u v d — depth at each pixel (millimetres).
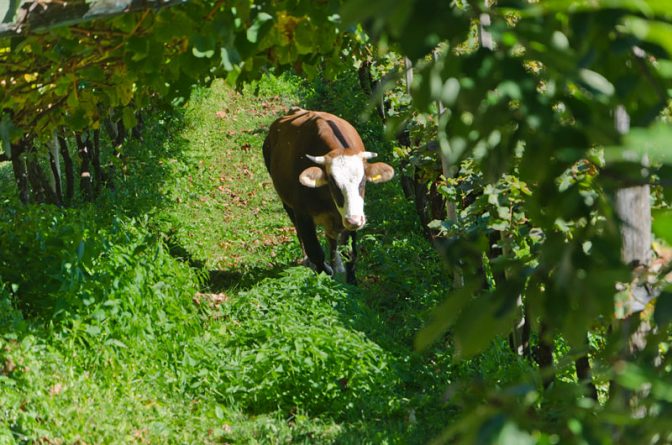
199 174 23188
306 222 15383
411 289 14883
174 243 17984
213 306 13469
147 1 4816
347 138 15164
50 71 6199
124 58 5852
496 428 2014
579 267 2549
